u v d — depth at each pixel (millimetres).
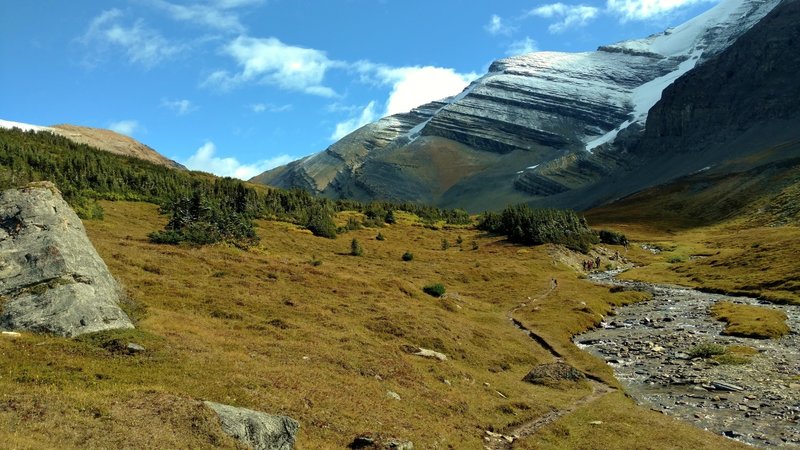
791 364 41781
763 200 198375
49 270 28062
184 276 46625
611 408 32781
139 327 29500
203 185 155000
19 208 30453
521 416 30969
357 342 36969
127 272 42906
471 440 25938
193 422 18094
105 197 119875
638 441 27250
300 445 20188
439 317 50688
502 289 81562
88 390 19656
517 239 136625
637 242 172125
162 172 182375
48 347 23328
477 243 139375
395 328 43094
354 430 23031
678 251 144625
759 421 30469
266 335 35031
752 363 42562
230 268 53000
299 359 30875
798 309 64000
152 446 16266
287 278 54250
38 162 132125
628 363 45781
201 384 23172
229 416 19188
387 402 27344
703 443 26891
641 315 67562
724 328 56500
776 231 147875
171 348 26891
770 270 84438
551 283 87812
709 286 85312
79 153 169625
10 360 21219
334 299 49594
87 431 16234
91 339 25391
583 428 29125
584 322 61719
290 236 113312
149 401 18938
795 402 33219
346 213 173500
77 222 33156
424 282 80188
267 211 141750
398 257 109875
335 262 90125
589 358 46406
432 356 38688
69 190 101188
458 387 34000
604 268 120188
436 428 25812
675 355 46812
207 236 71500
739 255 102438
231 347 30547
